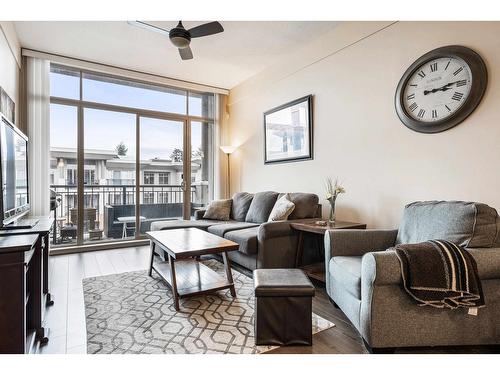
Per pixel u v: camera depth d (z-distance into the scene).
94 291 2.63
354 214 3.19
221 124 5.48
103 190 4.54
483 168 2.19
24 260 1.36
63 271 3.25
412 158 2.65
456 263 1.57
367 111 3.05
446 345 1.64
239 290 2.69
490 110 2.15
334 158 3.44
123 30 3.36
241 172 5.20
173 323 2.05
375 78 2.96
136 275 3.10
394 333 1.62
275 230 2.95
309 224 2.94
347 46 3.24
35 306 1.79
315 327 2.01
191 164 5.36
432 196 2.49
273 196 3.88
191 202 5.36
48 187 3.90
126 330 1.95
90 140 4.42
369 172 3.03
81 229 4.33
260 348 1.74
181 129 5.26
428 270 1.56
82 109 4.34
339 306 2.14
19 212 2.12
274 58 4.17
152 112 4.95
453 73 2.33
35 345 1.71
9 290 1.33
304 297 1.78
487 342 1.65
